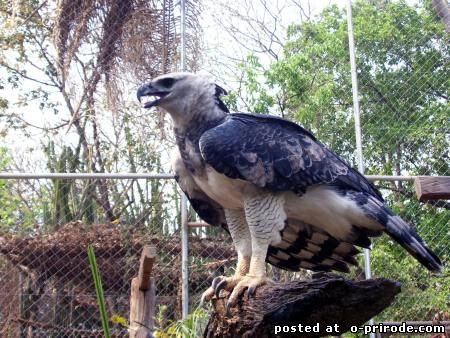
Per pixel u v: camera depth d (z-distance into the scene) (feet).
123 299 7.72
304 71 10.02
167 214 7.74
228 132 4.42
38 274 7.61
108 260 7.69
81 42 11.01
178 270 7.46
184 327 5.80
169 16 10.06
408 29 9.34
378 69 8.89
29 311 7.48
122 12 10.53
